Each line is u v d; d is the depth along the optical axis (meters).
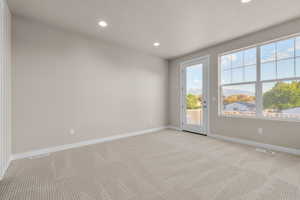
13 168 2.15
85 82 3.30
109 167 2.20
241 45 3.33
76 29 2.98
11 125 2.45
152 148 3.05
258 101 3.12
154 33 3.16
